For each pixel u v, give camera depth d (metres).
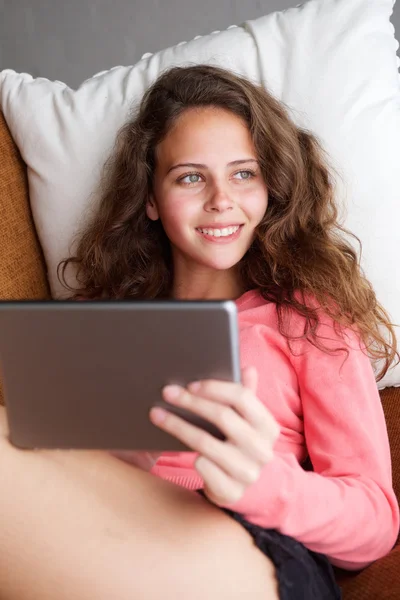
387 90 1.29
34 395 0.81
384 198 1.26
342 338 1.12
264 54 1.31
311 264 1.20
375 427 1.06
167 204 1.18
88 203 1.36
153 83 1.35
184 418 0.80
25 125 1.38
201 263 1.18
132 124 1.28
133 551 0.83
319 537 0.92
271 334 1.15
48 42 1.96
